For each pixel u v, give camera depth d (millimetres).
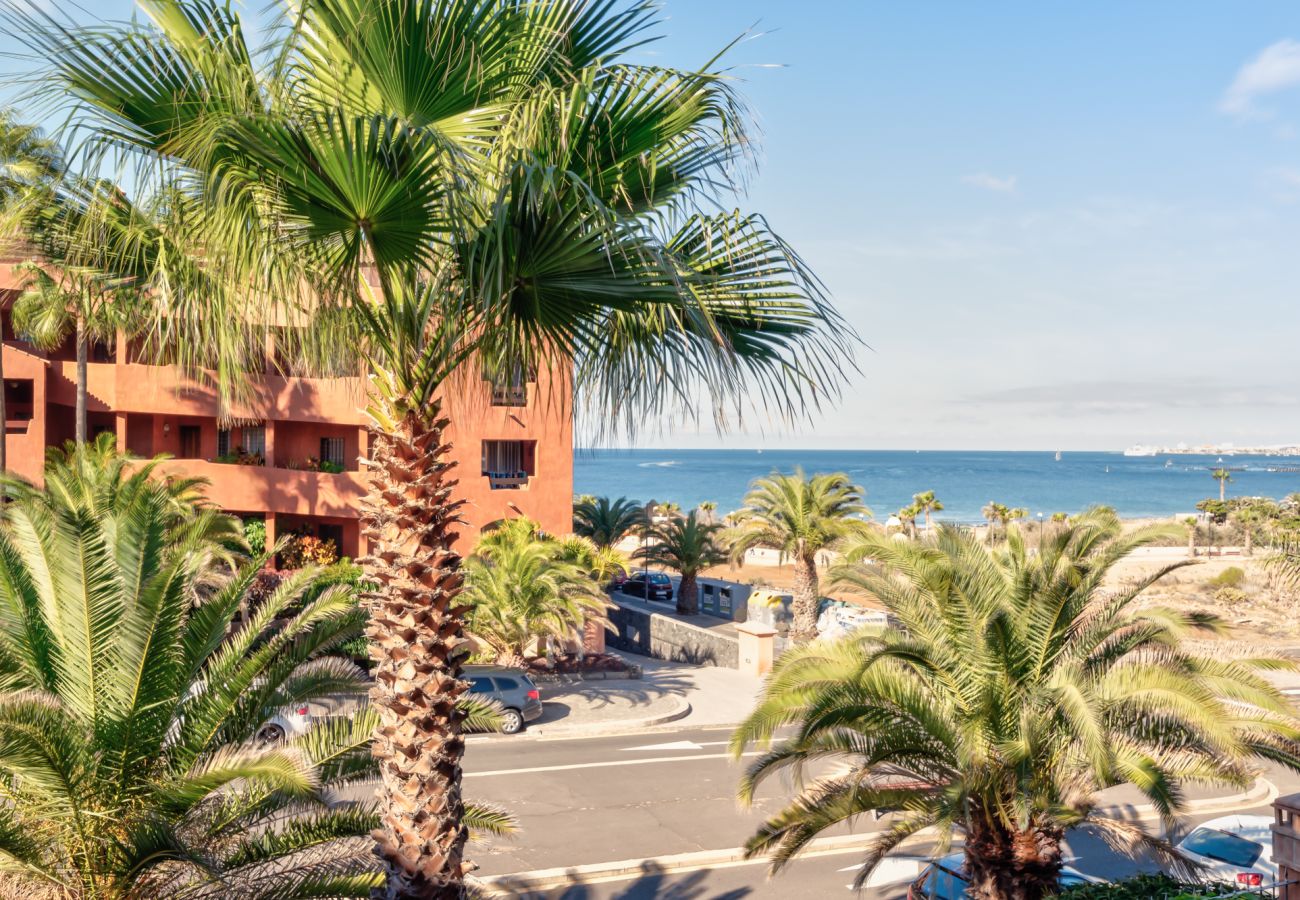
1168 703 10539
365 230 5742
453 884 6594
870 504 167875
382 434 6727
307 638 9203
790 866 15773
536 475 32938
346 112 6195
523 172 5566
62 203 6453
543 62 6457
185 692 8602
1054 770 11227
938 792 11805
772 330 6730
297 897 8359
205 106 5559
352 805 8961
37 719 7395
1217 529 80250
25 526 9047
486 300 5723
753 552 79812
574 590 28156
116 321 7152
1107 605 12203
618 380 6867
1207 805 19984
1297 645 38094
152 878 8164
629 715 25562
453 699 6723
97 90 5543
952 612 11789
